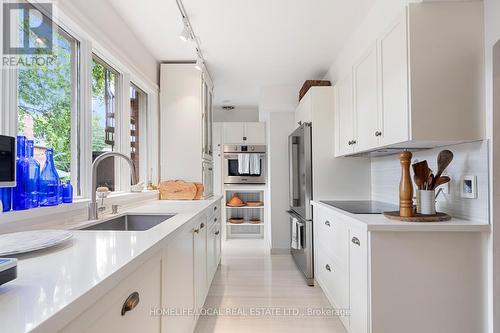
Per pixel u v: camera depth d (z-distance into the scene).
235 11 2.07
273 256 3.69
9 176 0.94
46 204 1.34
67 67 1.69
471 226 1.38
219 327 1.95
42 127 1.49
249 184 4.61
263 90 3.79
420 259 1.44
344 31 2.39
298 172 3.10
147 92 2.84
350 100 2.25
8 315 0.49
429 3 1.43
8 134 1.22
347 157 2.74
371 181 2.74
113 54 2.01
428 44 1.42
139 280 0.93
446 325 1.43
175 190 2.75
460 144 1.55
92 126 1.96
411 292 1.44
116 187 2.30
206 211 2.25
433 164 1.76
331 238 2.17
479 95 1.41
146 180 2.83
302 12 2.10
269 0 1.94
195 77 2.92
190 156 2.89
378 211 1.91
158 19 2.17
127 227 1.90
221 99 4.55
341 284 1.94
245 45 2.62
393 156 2.30
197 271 1.88
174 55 2.82
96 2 1.79
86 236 1.11
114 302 0.76
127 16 2.12
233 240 4.62
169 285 1.26
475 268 1.42
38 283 0.63
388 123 1.62
